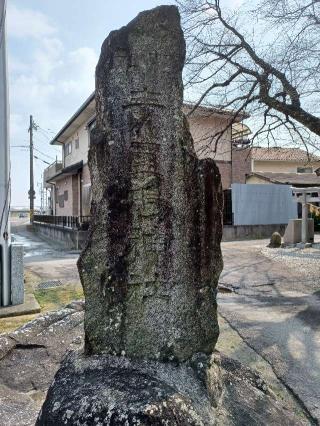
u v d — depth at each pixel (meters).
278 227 16.78
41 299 5.77
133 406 1.50
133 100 2.05
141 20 2.07
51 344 3.17
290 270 8.46
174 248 2.06
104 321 2.00
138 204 2.03
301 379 3.08
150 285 2.02
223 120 16.70
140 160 2.04
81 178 17.66
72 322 3.53
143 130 2.04
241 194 16.17
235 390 2.09
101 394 1.59
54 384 1.79
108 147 2.04
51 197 28.12
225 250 11.92
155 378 1.76
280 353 3.63
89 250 2.03
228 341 3.98
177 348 2.01
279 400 2.37
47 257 11.41
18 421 2.20
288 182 18.36
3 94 5.26
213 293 2.14
